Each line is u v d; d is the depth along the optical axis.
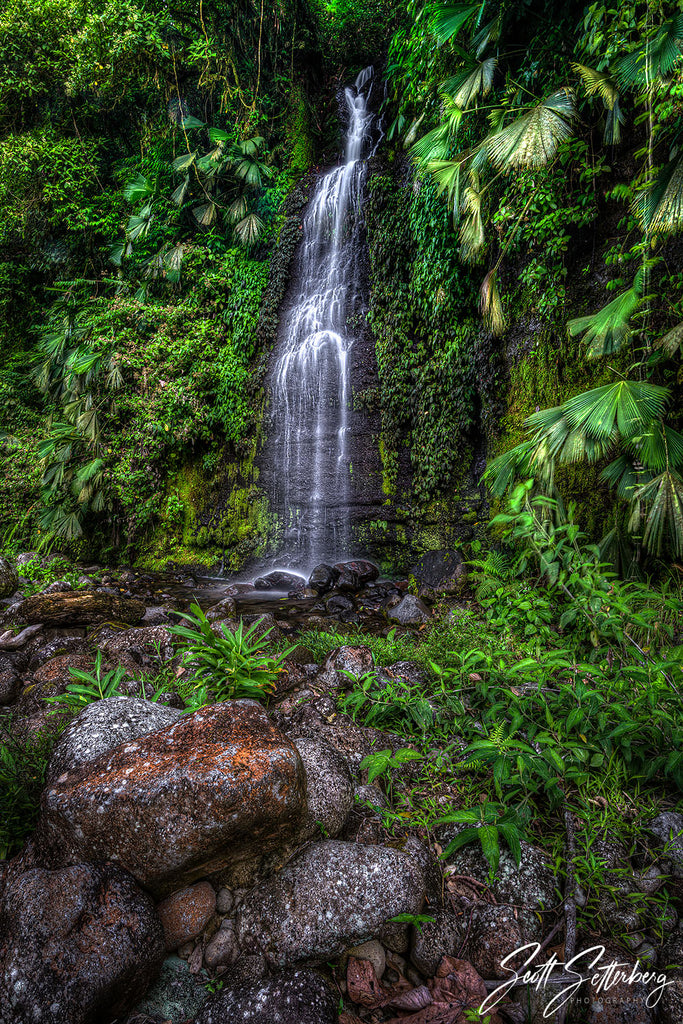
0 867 2.00
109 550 9.70
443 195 6.63
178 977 1.84
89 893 1.73
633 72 4.21
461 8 5.52
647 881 2.08
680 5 3.91
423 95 7.30
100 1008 1.64
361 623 5.26
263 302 9.52
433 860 2.21
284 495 8.69
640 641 3.42
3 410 11.57
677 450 3.57
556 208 5.24
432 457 7.21
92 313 10.75
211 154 9.83
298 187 9.94
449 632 3.80
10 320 12.38
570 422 3.93
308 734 2.70
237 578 8.80
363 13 11.52
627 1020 1.72
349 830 2.29
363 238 8.56
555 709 2.77
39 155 11.50
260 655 3.31
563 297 5.34
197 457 9.77
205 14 10.34
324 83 11.62
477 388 6.61
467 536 6.84
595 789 2.42
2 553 10.02
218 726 1.99
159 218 10.91
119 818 1.80
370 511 7.91
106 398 9.70
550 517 4.34
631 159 4.90
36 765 2.33
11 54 11.03
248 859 2.01
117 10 9.85
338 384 8.38
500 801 2.36
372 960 1.90
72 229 11.70
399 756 2.29
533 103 5.37
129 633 4.11
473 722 2.83
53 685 3.27
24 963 1.61
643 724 2.48
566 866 2.13
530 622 3.80
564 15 5.20
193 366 9.60
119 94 11.49
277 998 1.71
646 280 4.15
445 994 1.82
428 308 7.36
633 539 4.10
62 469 9.32
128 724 2.17
